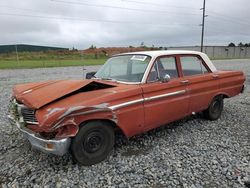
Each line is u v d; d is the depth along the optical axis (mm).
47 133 3572
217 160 4059
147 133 5234
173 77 4977
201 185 3377
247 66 25766
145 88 4293
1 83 13609
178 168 3807
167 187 3344
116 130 4312
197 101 5379
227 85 6137
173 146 4609
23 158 4176
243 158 4125
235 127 5672
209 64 5852
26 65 28484
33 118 3703
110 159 4078
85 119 3602
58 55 51031
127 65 4887
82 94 3900
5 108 7543
